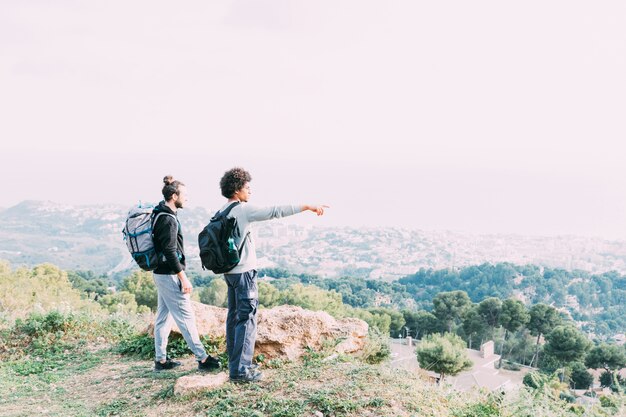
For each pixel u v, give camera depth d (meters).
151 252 4.49
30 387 4.92
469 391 4.34
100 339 6.60
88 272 111.06
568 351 47.94
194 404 3.89
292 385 3.97
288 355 4.74
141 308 40.34
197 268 114.81
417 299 132.12
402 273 168.88
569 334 48.72
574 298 130.88
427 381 4.43
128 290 52.81
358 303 117.56
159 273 4.57
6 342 6.46
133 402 4.20
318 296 57.22
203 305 6.14
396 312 66.81
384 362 5.34
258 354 4.74
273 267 144.00
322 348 4.92
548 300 128.75
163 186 4.59
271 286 58.34
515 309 60.69
